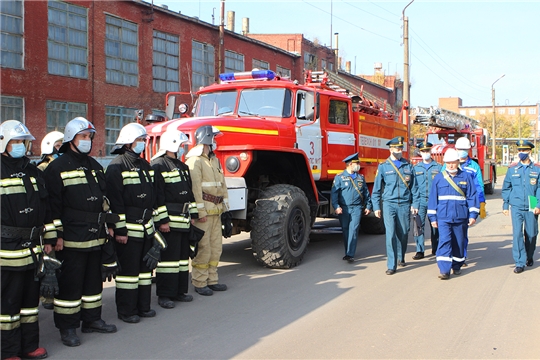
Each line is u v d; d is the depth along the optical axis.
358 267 8.03
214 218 6.49
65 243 4.66
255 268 7.86
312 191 8.46
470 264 8.40
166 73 23.56
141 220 5.32
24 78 17.72
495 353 4.50
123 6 21.28
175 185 5.88
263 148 7.25
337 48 38.59
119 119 21.45
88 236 4.72
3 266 4.06
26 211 4.15
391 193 7.77
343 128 9.70
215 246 6.52
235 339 4.80
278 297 6.23
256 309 5.74
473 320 5.40
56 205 4.57
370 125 10.76
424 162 9.48
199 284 6.37
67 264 4.67
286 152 7.80
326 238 10.97
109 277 4.99
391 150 7.91
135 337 4.86
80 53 19.75
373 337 4.87
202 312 5.64
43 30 18.27
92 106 20.17
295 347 4.61
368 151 10.67
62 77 19.02
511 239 10.90
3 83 17.09
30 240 4.20
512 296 6.37
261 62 30.06
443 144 18.27
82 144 4.72
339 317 5.46
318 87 9.66
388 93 45.75
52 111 18.78
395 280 7.19
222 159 7.36
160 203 5.71
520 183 7.79
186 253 6.07
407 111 14.89
